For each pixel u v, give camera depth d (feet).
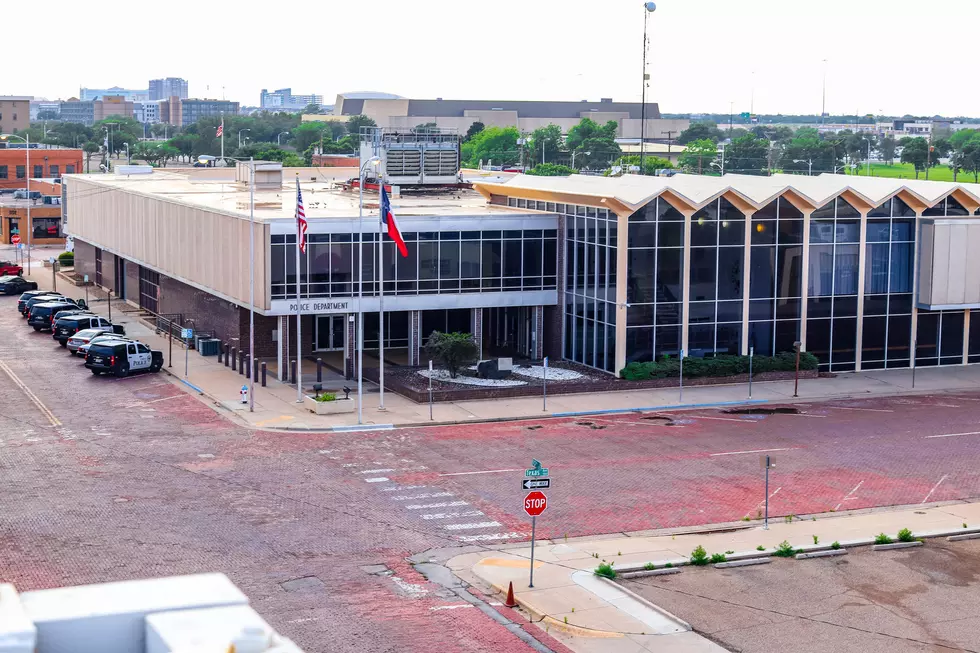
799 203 208.13
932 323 222.69
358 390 178.60
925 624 100.22
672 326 203.41
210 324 230.07
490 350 229.25
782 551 116.98
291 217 198.29
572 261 213.87
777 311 210.38
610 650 93.09
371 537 119.75
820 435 168.66
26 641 32.99
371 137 288.51
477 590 105.91
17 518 121.70
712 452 157.89
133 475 139.74
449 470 145.79
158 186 293.64
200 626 35.99
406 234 205.67
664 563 113.09
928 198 216.74
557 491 137.90
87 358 201.67
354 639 93.30
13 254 393.70
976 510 134.41
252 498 131.64
